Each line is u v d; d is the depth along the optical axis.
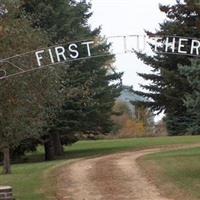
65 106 42.44
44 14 41.41
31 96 19.45
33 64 18.83
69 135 45.84
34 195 20.17
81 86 39.16
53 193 20.67
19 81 18.61
